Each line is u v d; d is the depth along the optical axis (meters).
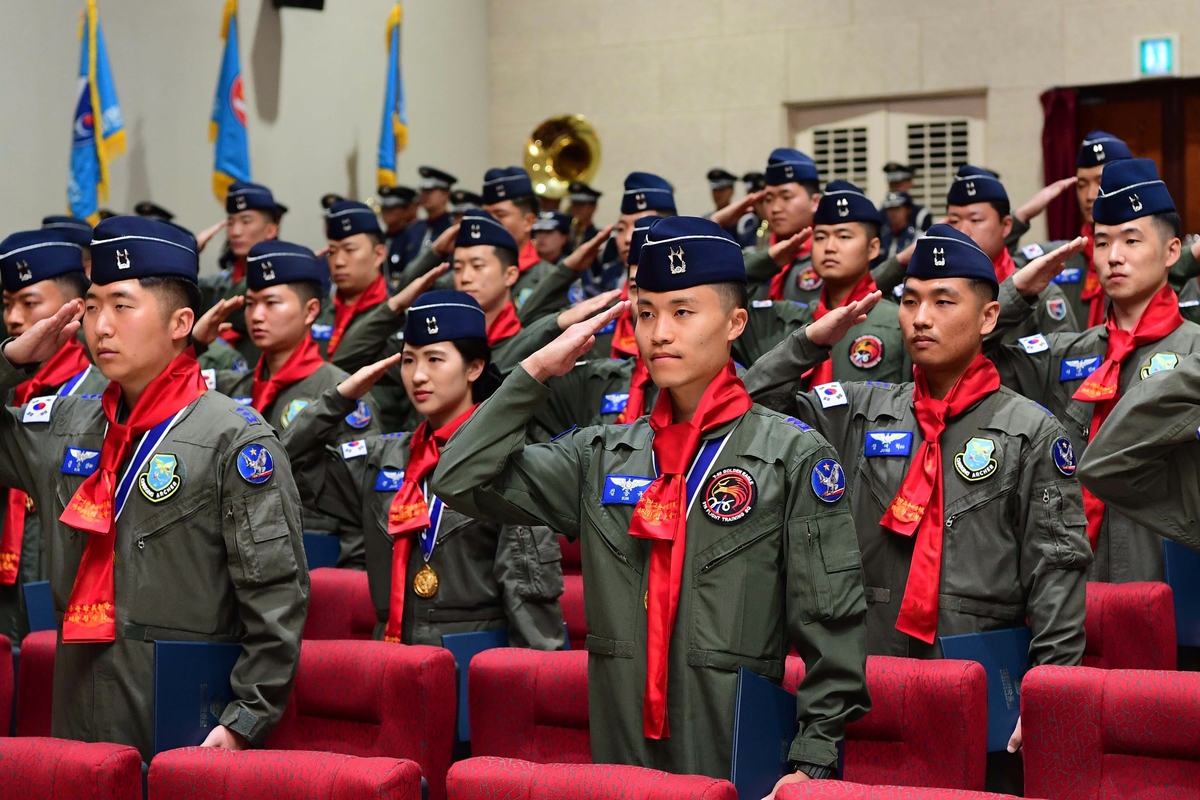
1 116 8.18
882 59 12.30
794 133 12.80
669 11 13.11
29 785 2.59
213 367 6.21
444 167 13.03
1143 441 2.37
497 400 2.59
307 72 11.12
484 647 3.70
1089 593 3.46
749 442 2.59
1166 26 11.30
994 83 11.90
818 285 6.88
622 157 13.29
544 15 13.59
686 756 2.48
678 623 2.53
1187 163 11.39
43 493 3.19
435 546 3.91
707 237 2.56
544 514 2.68
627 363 5.16
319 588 4.23
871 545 3.50
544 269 7.86
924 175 12.26
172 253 3.10
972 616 3.36
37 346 3.16
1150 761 2.50
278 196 10.78
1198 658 3.95
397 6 12.02
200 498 3.01
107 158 8.72
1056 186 6.07
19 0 8.33
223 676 2.98
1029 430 3.37
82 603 3.00
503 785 2.34
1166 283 4.27
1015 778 3.15
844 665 2.49
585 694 3.02
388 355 6.28
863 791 2.17
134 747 2.90
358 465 4.25
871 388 3.67
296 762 2.48
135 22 9.34
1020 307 3.99
